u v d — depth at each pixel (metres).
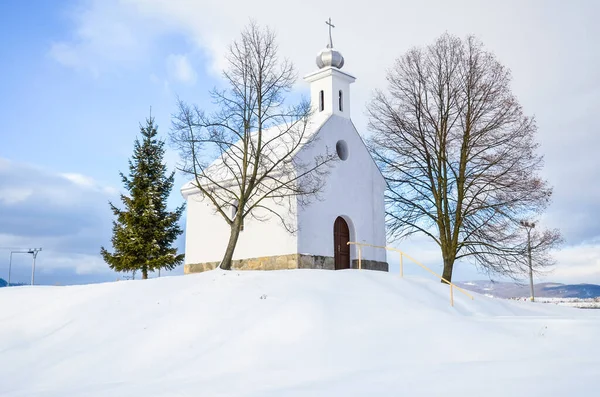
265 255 24.31
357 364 12.27
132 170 36.25
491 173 27.83
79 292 19.11
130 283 19.38
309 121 26.78
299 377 11.12
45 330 16.23
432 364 11.84
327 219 24.89
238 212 22.28
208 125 23.72
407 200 29.38
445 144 28.16
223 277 19.34
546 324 14.28
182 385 10.90
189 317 15.86
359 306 16.28
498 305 21.47
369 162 27.98
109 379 12.74
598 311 24.56
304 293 16.95
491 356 12.54
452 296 19.33
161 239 35.47
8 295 20.27
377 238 27.56
